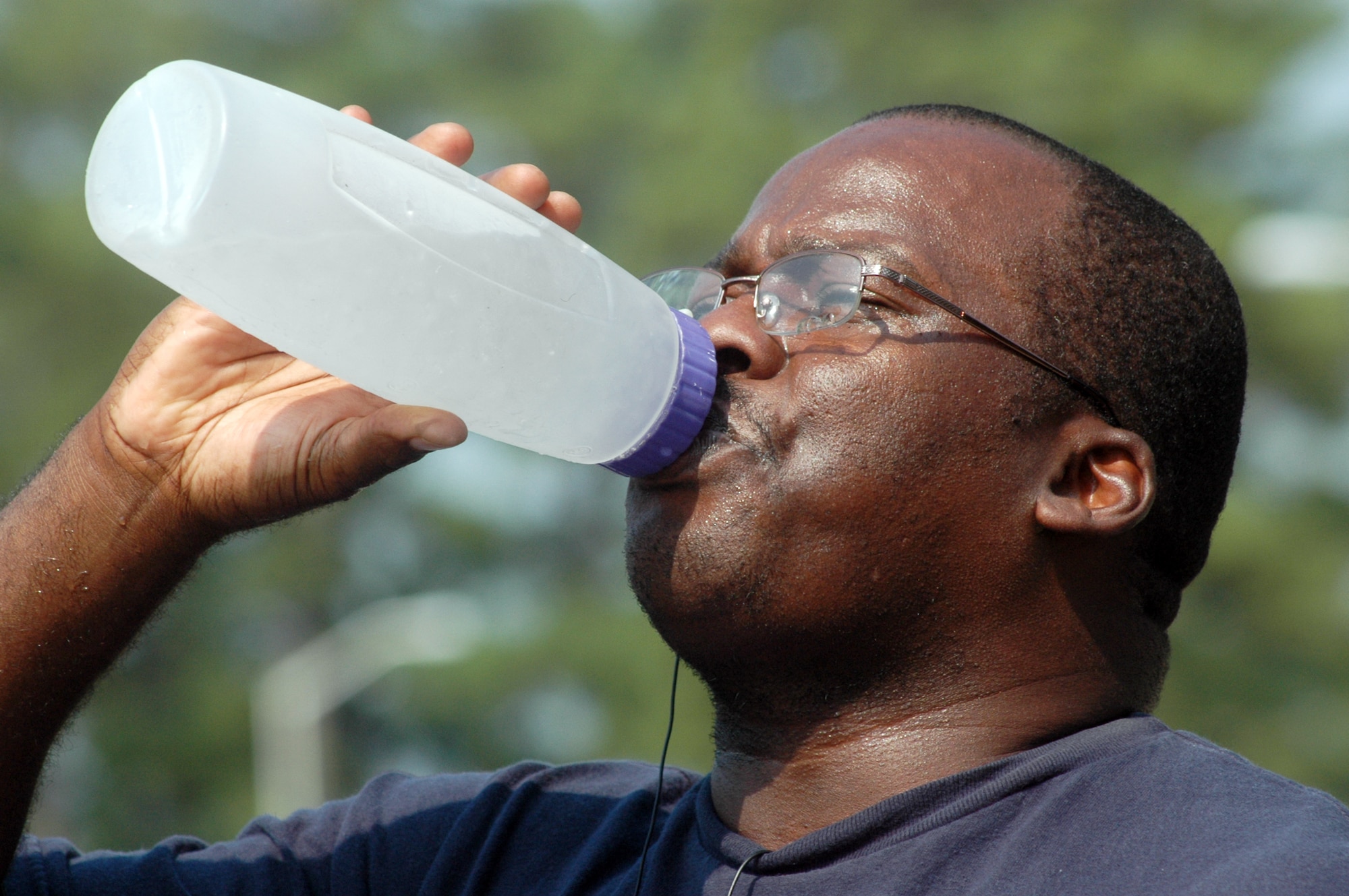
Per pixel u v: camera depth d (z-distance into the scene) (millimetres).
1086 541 2674
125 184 2221
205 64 2232
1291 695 19812
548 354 2469
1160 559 2832
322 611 24172
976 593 2588
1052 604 2631
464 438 2389
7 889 2781
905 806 2428
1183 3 22031
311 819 3070
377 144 2393
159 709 22750
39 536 2670
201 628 23094
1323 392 21453
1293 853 2145
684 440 2586
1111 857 2271
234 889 2881
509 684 20828
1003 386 2631
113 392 2684
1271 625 19938
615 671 20547
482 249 2432
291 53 26453
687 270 2947
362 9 26250
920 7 22219
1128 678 2705
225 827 21625
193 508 2633
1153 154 20844
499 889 2777
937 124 2896
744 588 2547
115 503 2646
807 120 22031
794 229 2799
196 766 22406
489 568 23859
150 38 25094
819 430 2570
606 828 2793
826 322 2635
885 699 2605
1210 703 19594
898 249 2699
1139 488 2676
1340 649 19922
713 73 22453
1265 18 21781
